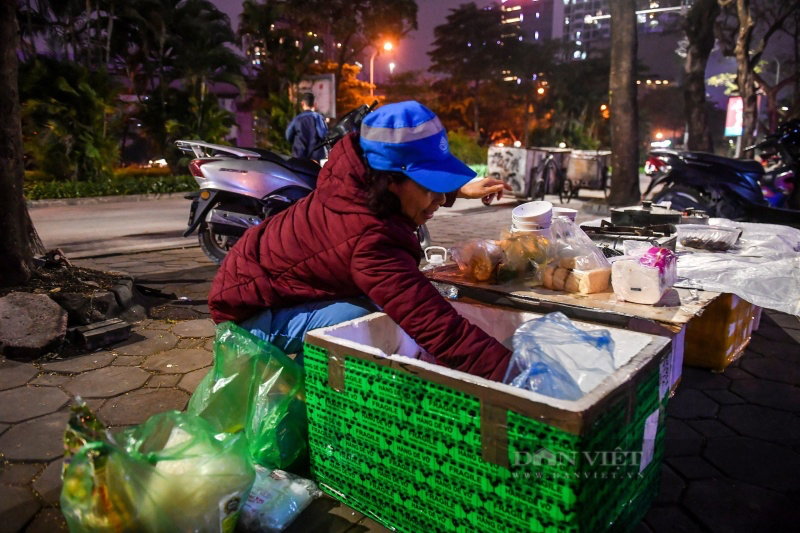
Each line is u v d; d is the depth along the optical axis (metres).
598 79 60.03
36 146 15.77
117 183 16.20
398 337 2.25
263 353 2.09
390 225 1.84
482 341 1.76
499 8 59.12
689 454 2.36
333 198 1.94
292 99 24.69
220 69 24.75
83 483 1.49
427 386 1.59
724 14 21.80
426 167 1.79
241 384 2.11
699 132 17.83
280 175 4.89
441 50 60.84
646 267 2.19
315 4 38.50
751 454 2.36
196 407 2.13
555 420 1.35
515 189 12.46
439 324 1.76
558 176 12.84
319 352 1.88
